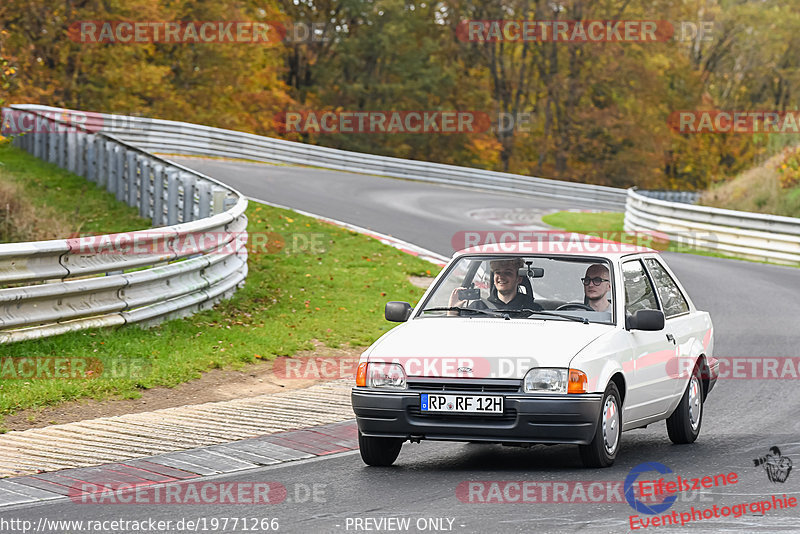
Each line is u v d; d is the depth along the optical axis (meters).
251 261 56.22
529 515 18.28
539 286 24.52
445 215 90.75
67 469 22.00
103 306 34.97
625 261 25.03
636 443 26.03
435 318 24.34
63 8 140.75
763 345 41.22
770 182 96.19
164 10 156.25
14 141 82.06
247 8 187.12
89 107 150.88
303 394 31.44
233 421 27.20
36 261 32.38
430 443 26.09
